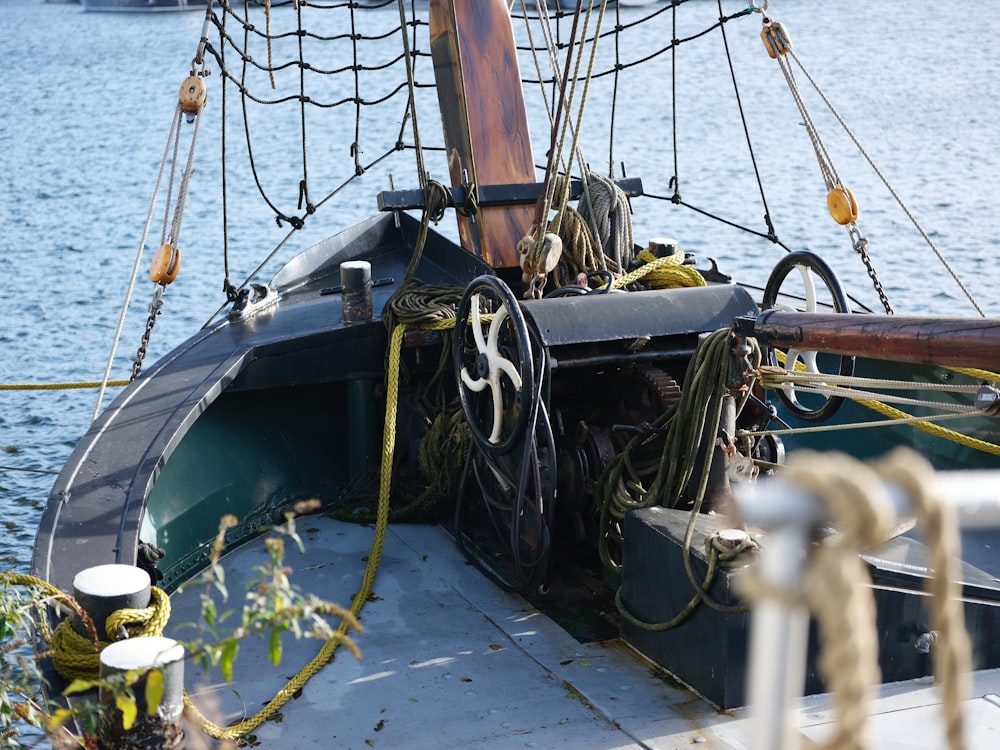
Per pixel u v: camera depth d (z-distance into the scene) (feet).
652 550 15.56
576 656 16.14
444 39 25.73
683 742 13.75
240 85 25.21
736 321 15.16
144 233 22.89
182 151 102.22
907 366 21.85
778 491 3.21
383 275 26.27
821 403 23.66
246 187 86.28
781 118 107.96
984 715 13.39
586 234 22.45
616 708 14.61
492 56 25.43
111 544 15.40
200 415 20.86
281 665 16.05
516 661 16.08
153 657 11.24
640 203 76.02
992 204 73.46
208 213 77.97
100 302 57.57
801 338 14.03
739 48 159.02
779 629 3.12
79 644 12.78
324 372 22.03
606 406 19.31
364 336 22.26
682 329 17.56
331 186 86.53
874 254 63.36
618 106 117.08
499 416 17.93
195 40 191.01
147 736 11.32
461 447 20.33
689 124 106.01
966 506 3.39
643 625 15.76
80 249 68.49
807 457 3.43
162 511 19.57
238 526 20.97
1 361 48.93
